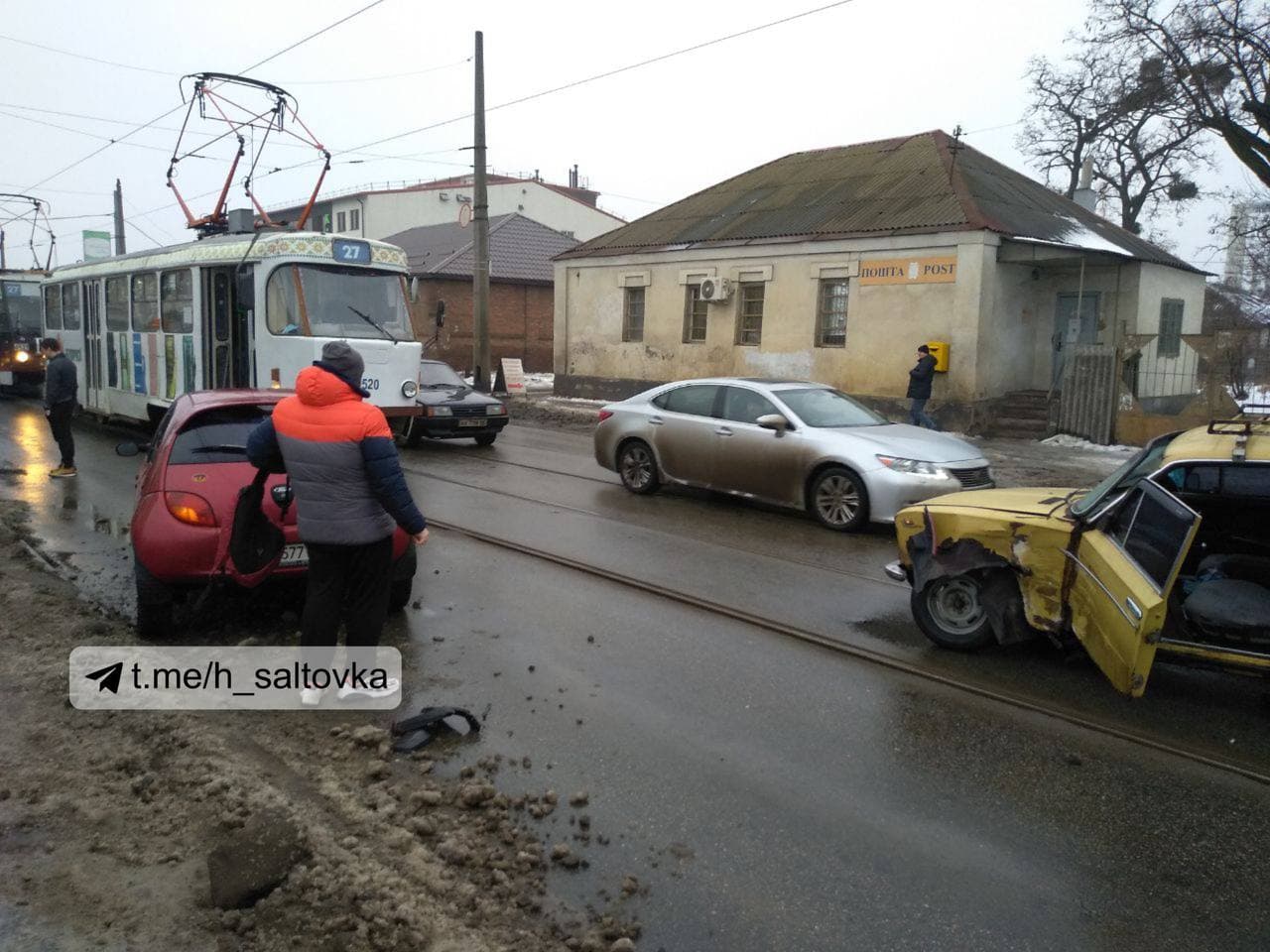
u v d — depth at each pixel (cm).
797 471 1005
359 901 335
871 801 424
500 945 318
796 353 2105
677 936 329
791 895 353
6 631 602
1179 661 508
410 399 1350
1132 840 396
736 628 658
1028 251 1822
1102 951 325
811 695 542
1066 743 485
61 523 941
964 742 485
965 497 645
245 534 552
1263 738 495
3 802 399
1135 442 1719
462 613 679
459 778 438
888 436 995
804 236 2052
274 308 1257
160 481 610
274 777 430
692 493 1188
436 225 4731
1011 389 1928
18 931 315
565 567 809
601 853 379
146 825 383
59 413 1195
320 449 485
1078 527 544
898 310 1917
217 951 309
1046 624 559
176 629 624
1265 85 2139
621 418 1179
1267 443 523
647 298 2431
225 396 670
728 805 418
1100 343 1989
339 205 5334
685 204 2650
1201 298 2348
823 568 823
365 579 512
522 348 3812
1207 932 336
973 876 368
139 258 1577
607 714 511
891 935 331
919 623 627
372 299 1322
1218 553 586
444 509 1052
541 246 3981
